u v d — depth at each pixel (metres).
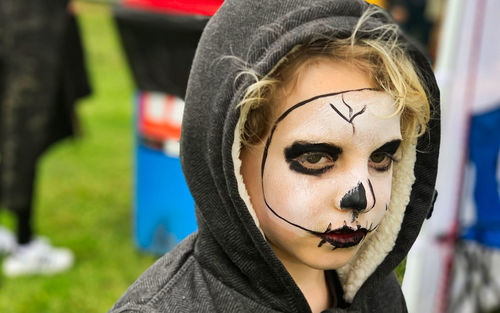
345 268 1.15
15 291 3.11
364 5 0.99
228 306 1.02
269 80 0.92
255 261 1.02
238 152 0.95
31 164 3.05
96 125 6.11
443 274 2.24
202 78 1.01
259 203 0.99
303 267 1.10
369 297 1.21
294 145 0.94
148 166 3.28
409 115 1.04
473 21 2.10
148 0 2.78
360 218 0.96
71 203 4.29
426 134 1.10
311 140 0.93
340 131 0.93
